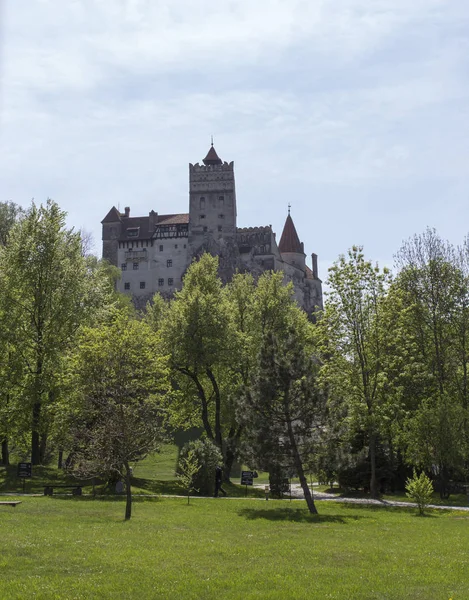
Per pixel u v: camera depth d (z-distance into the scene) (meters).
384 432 45.59
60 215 44.69
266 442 30.83
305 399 30.70
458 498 42.62
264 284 56.84
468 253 55.38
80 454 35.25
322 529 24.94
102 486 38.78
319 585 15.03
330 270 44.72
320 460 31.30
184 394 53.53
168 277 162.88
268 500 37.56
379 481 47.38
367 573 16.47
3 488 36.91
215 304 50.66
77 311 43.09
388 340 43.38
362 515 30.95
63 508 28.50
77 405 38.25
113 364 35.47
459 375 54.28
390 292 44.47
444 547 20.88
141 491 38.97
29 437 48.06
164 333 49.78
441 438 41.47
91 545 19.08
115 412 28.66
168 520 26.11
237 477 61.38
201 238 160.50
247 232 163.12
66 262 44.06
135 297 163.12
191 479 36.00
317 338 45.66
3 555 17.17
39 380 40.44
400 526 26.66
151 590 14.31
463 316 52.09
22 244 43.06
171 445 68.69
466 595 14.55
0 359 41.50
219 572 16.17
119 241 166.25
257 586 14.91
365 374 42.78
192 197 162.25
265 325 55.09
